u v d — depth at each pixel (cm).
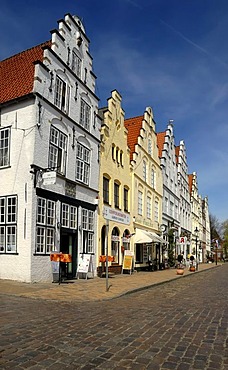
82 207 2020
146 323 828
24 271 1538
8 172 1650
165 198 4006
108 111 2458
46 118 1708
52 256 1605
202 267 4619
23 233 1564
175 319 887
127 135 2920
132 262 2595
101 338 675
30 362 529
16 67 1898
